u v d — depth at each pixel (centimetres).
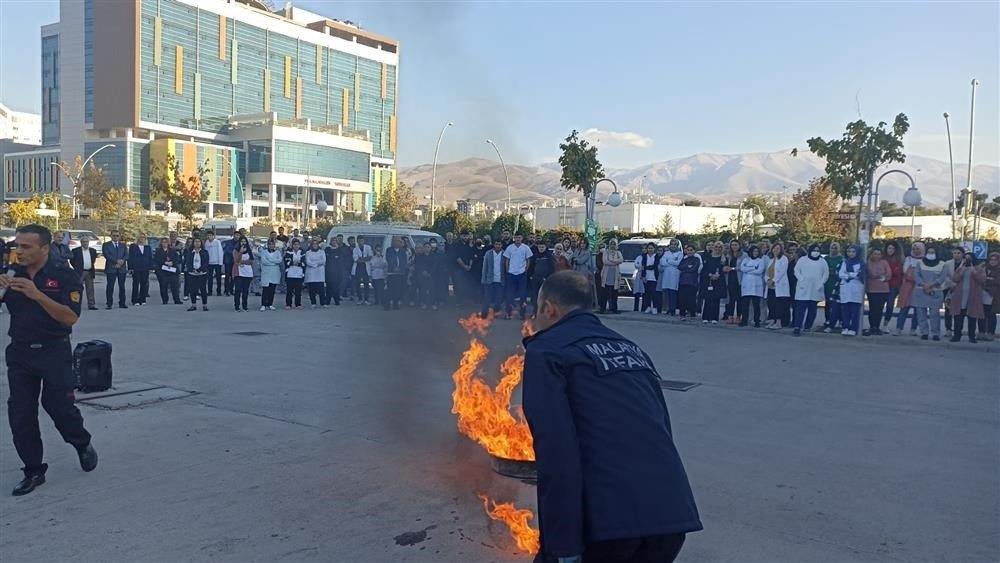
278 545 434
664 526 250
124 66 9031
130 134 9144
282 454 610
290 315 1684
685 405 825
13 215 5816
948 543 452
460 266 1891
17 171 10894
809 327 1478
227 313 1714
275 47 9638
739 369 1057
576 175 2403
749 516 491
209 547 430
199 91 9594
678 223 6156
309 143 9462
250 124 9612
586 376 264
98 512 482
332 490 527
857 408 825
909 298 1390
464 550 431
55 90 11769
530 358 271
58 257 534
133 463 583
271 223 8006
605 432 258
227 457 601
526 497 511
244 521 470
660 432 267
